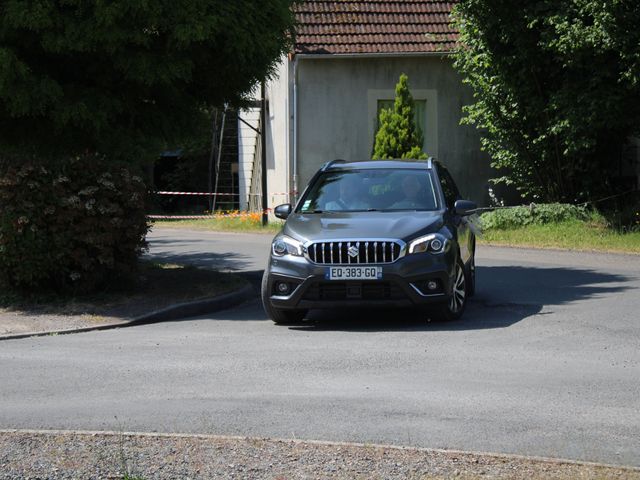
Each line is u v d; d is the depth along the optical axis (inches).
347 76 1219.9
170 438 268.1
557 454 258.2
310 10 1238.9
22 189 549.0
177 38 574.6
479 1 973.2
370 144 1226.0
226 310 577.3
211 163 1753.2
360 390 336.5
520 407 309.3
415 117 1230.9
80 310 546.3
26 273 557.0
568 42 886.4
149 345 443.8
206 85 660.1
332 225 492.4
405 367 377.1
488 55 1017.5
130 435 271.6
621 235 928.3
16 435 272.8
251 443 261.7
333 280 472.4
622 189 1107.3
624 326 467.5
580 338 437.1
